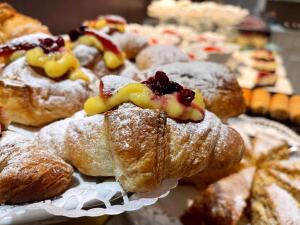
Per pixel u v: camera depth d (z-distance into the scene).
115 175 0.15
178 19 0.60
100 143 0.15
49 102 0.20
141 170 0.14
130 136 0.14
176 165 0.15
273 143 0.25
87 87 0.21
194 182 0.23
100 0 0.47
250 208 0.22
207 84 0.20
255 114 0.32
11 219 0.14
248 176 0.23
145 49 0.28
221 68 0.22
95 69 0.24
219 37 0.49
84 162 0.15
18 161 0.14
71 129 0.16
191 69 0.21
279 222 0.20
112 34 0.30
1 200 0.14
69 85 0.20
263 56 0.45
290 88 0.39
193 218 0.21
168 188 0.15
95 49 0.24
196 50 0.40
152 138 0.14
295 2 0.76
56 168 0.15
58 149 0.16
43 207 0.14
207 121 0.16
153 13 0.60
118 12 0.53
